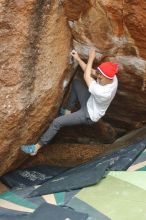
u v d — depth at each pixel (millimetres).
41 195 5184
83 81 5859
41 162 6676
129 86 6027
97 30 5090
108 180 5289
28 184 5926
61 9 4996
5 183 5984
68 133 7234
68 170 5988
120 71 5703
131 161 5777
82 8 4922
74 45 5473
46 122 5676
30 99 5125
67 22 5195
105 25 4992
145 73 5590
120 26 4914
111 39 5141
